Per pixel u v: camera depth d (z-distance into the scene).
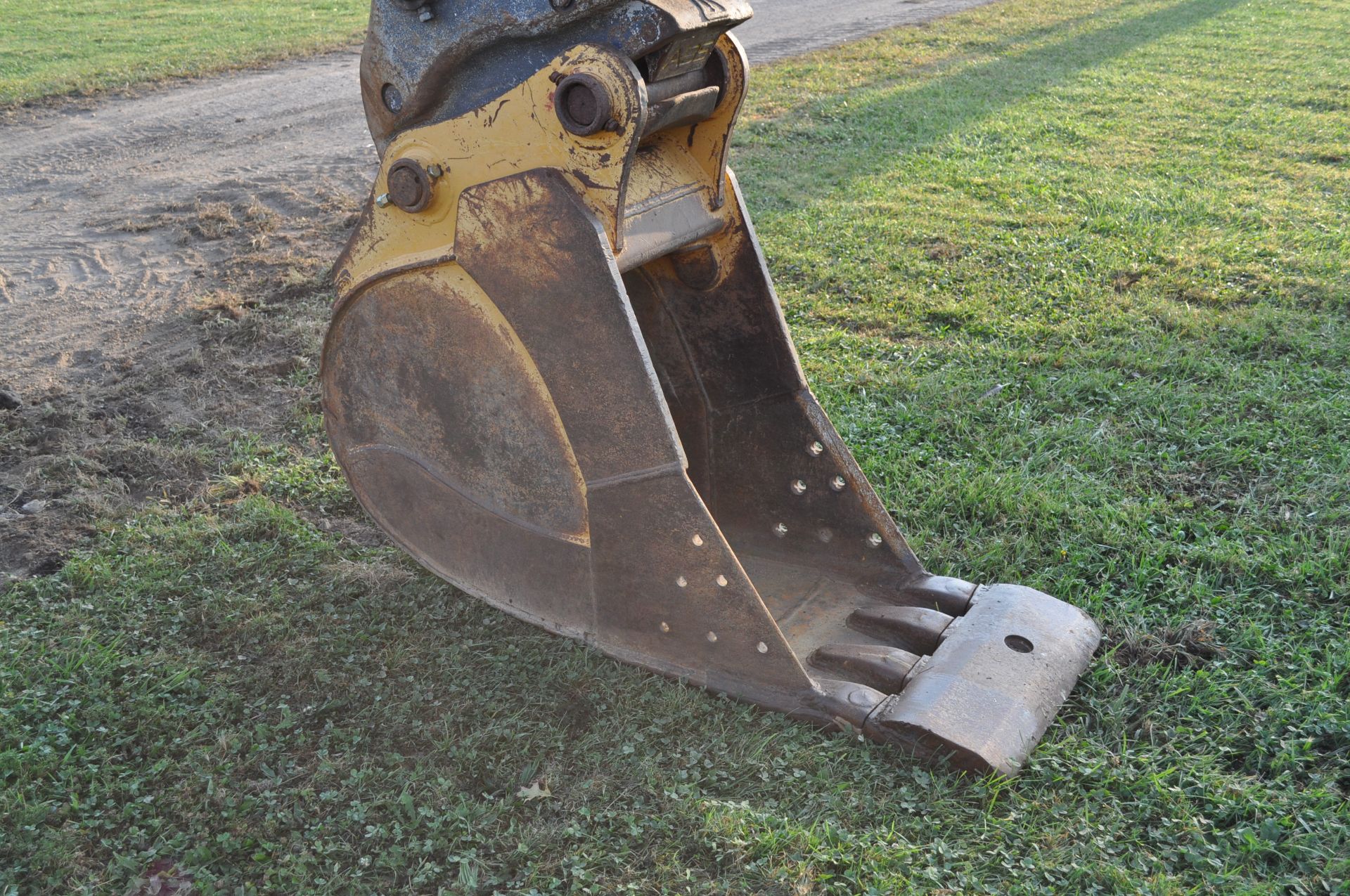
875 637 3.66
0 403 5.59
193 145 10.77
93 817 3.05
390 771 3.19
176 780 3.18
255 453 5.17
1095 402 5.55
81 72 13.25
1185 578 4.11
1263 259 7.52
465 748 3.26
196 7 18.44
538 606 3.67
